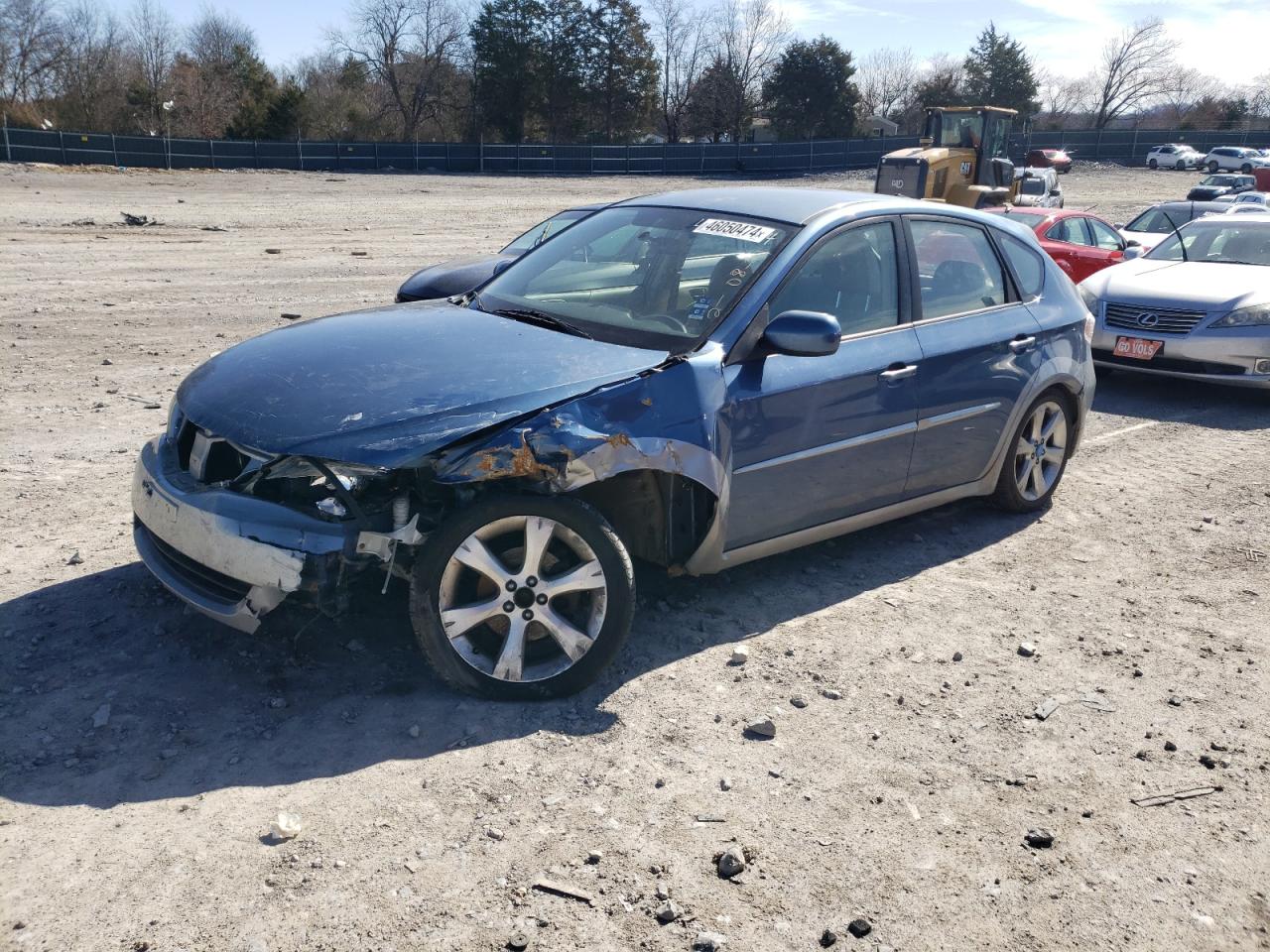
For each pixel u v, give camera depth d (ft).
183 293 43.98
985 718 12.33
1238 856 10.02
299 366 12.62
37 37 206.80
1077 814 10.54
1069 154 219.61
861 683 12.99
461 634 11.71
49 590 14.33
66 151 132.05
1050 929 8.93
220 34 247.91
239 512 11.16
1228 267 32.37
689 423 12.74
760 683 12.84
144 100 200.44
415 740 11.21
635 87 239.30
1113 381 32.99
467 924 8.60
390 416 11.32
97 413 24.21
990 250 18.10
